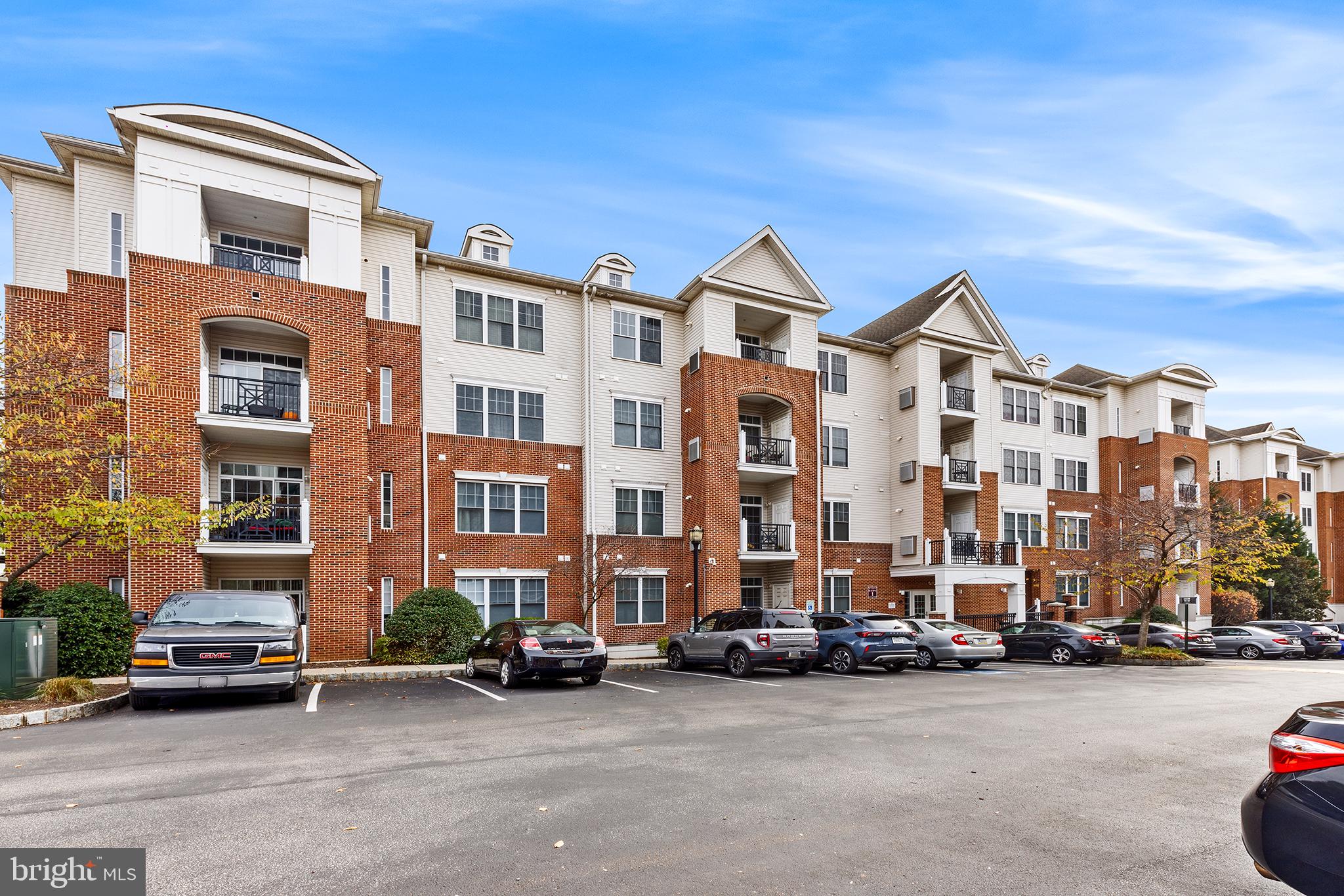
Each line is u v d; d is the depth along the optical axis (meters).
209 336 18.89
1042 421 33.47
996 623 28.58
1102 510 34.66
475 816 5.95
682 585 24.62
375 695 13.07
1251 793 4.20
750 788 6.84
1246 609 36.00
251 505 16.12
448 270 22.38
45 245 17.44
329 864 4.94
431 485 21.25
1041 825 5.86
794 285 26.66
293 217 19.50
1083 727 10.09
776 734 9.45
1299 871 3.83
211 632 11.54
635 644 23.58
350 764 7.68
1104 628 27.17
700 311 24.91
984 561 28.59
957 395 29.70
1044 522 32.66
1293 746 4.03
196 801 6.30
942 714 11.15
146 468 15.73
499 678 14.98
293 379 19.77
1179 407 36.62
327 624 17.92
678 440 25.36
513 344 23.19
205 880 4.67
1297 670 19.84
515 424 22.89
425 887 4.59
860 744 8.84
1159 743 9.03
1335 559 47.41
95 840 5.36
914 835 5.59
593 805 6.27
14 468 13.41
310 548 17.91
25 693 11.34
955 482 28.94
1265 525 27.20
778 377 25.52
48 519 13.58
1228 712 11.52
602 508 23.64
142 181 17.11
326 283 19.00
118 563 16.89
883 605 28.48
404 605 18.45
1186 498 31.61
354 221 19.47
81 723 10.10
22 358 12.62
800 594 24.98
